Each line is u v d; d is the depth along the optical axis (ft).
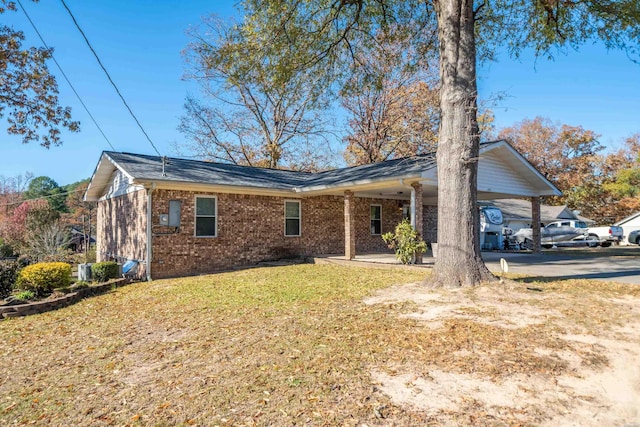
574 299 21.27
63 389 12.63
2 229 76.84
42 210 71.77
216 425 9.92
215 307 23.41
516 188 50.65
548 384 11.64
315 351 14.75
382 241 59.62
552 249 69.87
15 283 29.91
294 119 91.40
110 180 53.06
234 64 34.37
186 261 41.81
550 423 9.64
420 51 40.50
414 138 84.58
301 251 51.01
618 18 31.37
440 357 13.73
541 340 15.05
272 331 17.63
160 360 14.84
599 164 124.16
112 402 11.52
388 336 16.08
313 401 10.96
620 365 12.85
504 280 25.20
